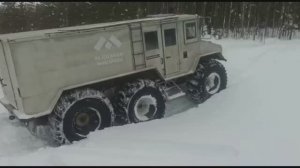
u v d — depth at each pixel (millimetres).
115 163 5852
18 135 8148
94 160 6000
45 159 6156
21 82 6820
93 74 7535
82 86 7516
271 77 9797
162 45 8430
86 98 7402
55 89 7152
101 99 7570
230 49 12852
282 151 6180
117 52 7762
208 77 9305
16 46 6680
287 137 6707
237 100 8719
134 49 7980
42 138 8070
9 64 6949
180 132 7188
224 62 11594
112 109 7754
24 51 6766
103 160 5984
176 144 6516
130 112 7969
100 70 7605
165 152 6215
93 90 7527
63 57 7148
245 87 9359
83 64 7387
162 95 8367
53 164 5914
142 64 8148
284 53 11828
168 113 9016
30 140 7980
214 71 9414
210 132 7113
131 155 6137
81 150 6453
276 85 9180
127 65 7941
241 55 12070
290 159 5898
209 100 9008
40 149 7141
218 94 9250
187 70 9008
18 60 6734
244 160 5875
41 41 6891
